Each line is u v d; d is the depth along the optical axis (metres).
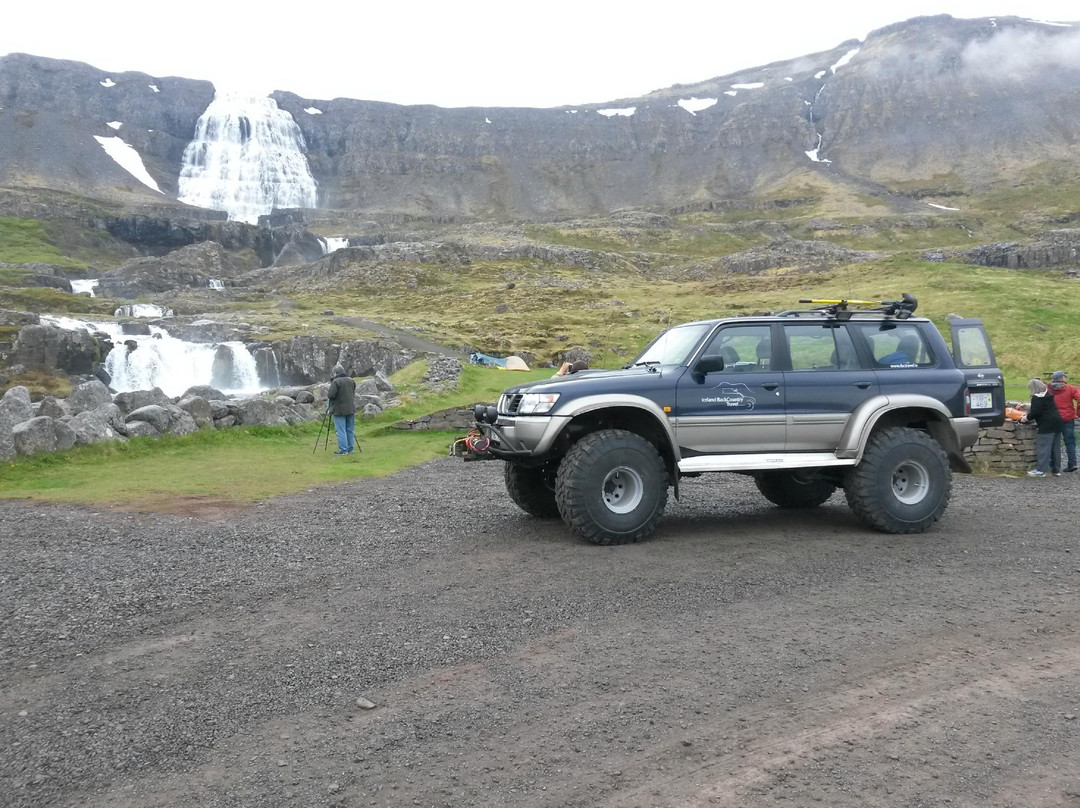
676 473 6.66
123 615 4.82
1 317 57.50
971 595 4.98
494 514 8.08
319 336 57.50
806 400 6.81
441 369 25.64
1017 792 2.76
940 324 53.00
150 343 53.22
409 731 3.25
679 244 156.75
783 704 3.45
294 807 2.72
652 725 3.27
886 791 2.77
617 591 5.12
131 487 9.66
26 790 2.86
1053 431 11.36
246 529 7.31
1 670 3.97
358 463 12.32
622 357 53.31
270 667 3.96
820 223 158.88
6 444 10.77
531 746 3.12
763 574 5.50
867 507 6.75
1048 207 159.00
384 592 5.22
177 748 3.15
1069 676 3.72
